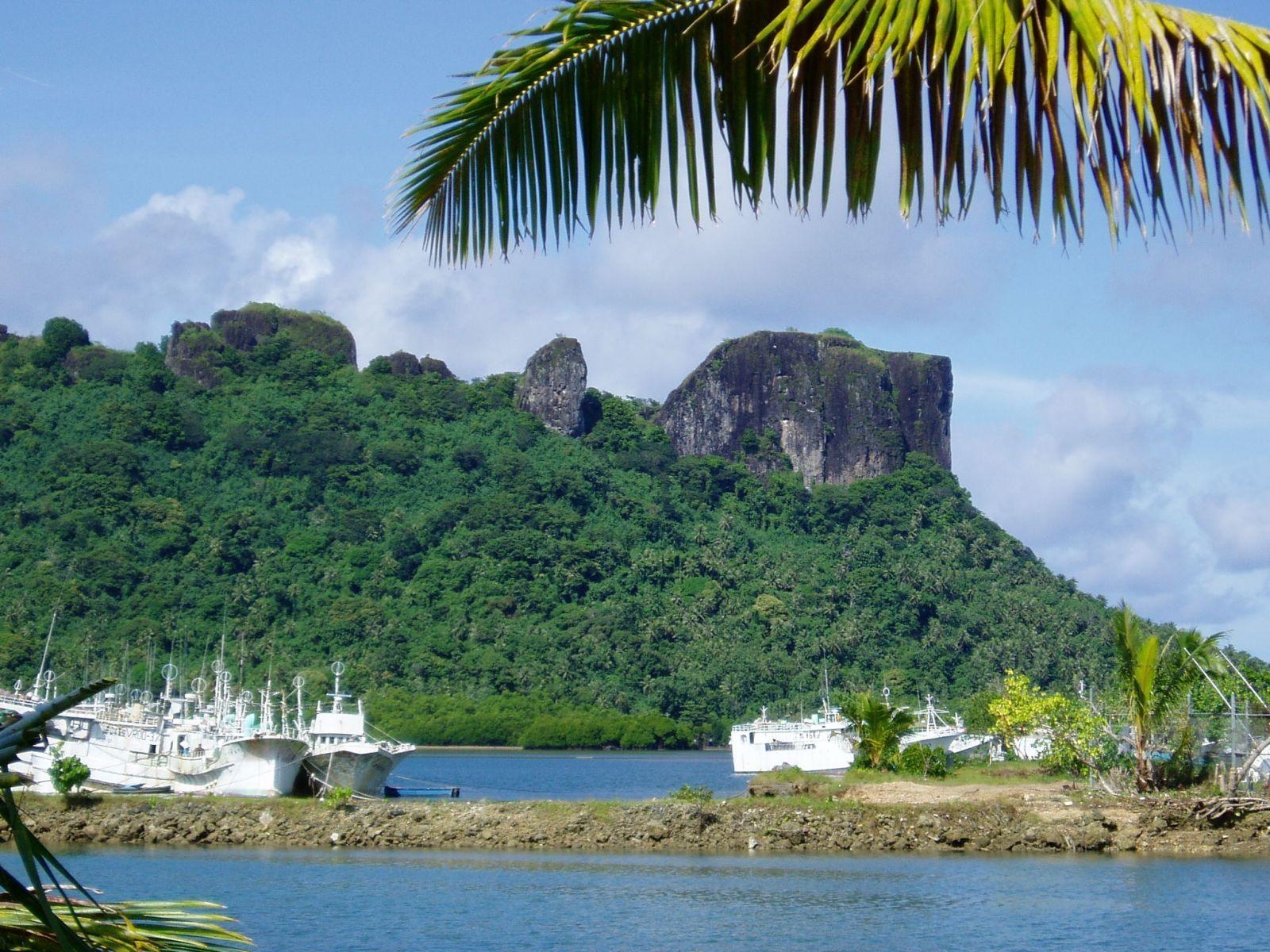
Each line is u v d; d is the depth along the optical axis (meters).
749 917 53.25
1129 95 6.83
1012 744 100.94
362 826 75.75
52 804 78.94
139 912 8.62
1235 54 6.82
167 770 90.38
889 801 78.50
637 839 73.81
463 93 8.55
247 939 8.85
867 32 7.00
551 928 51.28
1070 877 61.34
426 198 9.06
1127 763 79.25
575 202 8.58
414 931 50.56
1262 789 73.50
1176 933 49.41
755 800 79.62
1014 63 7.06
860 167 7.59
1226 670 82.81
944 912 53.97
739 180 8.09
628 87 8.41
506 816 76.56
